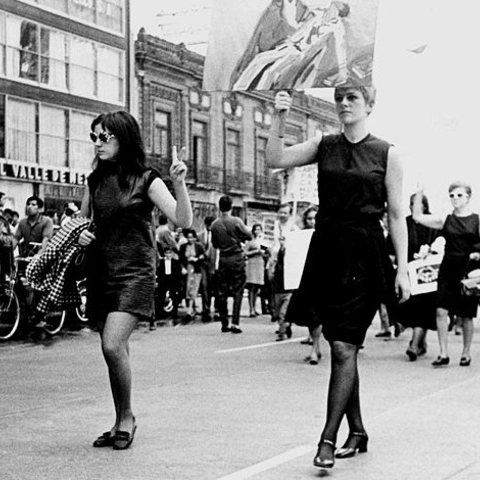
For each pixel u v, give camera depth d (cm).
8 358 1026
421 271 975
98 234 546
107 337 535
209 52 563
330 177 506
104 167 553
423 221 974
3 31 2764
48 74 2942
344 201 502
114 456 528
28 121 2866
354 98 509
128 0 3300
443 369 936
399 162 506
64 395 756
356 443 531
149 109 3547
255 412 678
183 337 1288
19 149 2825
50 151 2947
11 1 2783
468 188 964
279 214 1227
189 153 3819
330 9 536
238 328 1361
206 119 3922
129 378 547
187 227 536
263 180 4353
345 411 502
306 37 542
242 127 4188
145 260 546
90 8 3122
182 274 1653
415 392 777
